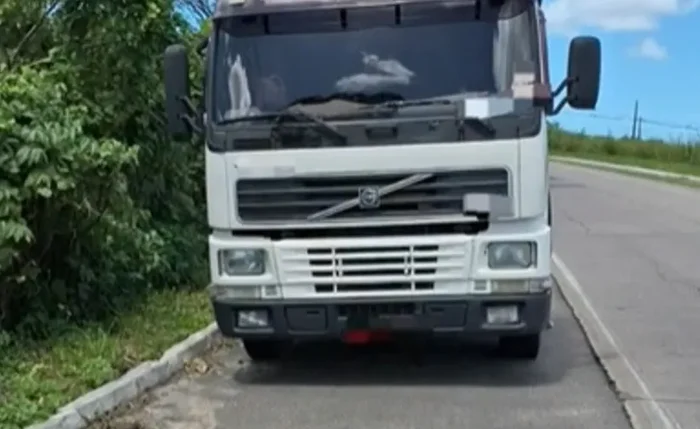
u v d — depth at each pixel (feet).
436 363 25.96
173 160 34.04
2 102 23.40
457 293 21.91
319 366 25.88
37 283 25.71
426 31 22.38
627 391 22.86
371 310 22.17
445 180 21.75
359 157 21.80
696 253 47.21
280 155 22.07
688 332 29.30
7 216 22.68
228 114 22.54
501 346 25.96
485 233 21.83
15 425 18.85
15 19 29.84
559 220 64.08
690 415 20.94
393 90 22.08
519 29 22.11
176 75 23.94
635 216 66.13
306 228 22.13
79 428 20.01
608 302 34.55
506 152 21.59
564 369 25.27
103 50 29.27
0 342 23.24
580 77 22.44
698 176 113.19
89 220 25.99
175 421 20.94
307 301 22.26
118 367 23.29
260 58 22.72
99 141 26.23
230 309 22.71
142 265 30.14
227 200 22.49
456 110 21.68
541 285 21.95
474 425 20.49
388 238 21.91
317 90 22.39
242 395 23.09
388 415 21.30
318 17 22.68
